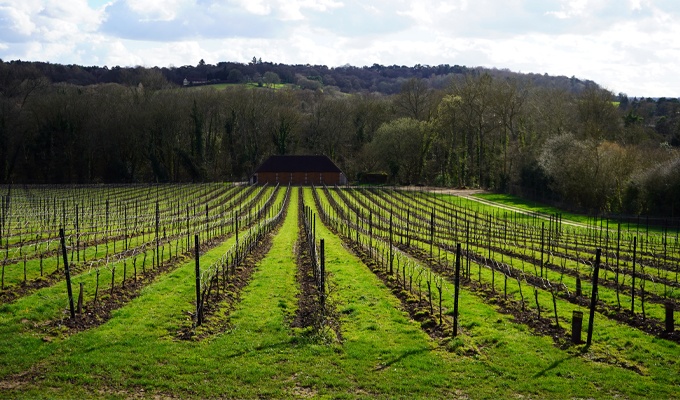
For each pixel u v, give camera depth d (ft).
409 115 437.58
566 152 255.29
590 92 295.28
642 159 236.43
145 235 142.31
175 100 381.60
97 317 64.90
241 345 57.31
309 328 62.59
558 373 51.88
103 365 51.29
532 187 291.17
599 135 274.98
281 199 284.00
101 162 365.40
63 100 357.41
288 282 86.33
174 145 379.76
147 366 51.49
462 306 73.92
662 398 47.16
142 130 362.53
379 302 75.15
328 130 448.24
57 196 258.78
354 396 46.88
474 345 58.95
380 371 52.01
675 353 56.49
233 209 226.99
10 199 218.38
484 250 131.13
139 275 87.97
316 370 51.83
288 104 454.81
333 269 99.19
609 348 58.39
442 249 129.49
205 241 133.49
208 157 406.82
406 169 390.21
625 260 116.78
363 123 444.96
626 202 222.07
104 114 357.61
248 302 73.67
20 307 65.31
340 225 174.40
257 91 446.19
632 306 70.95
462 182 375.25
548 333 63.36
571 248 132.46
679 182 199.52
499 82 366.63
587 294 82.84
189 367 51.60
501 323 66.54
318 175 390.83
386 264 101.76
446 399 46.68
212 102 417.08
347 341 59.36
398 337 60.95
